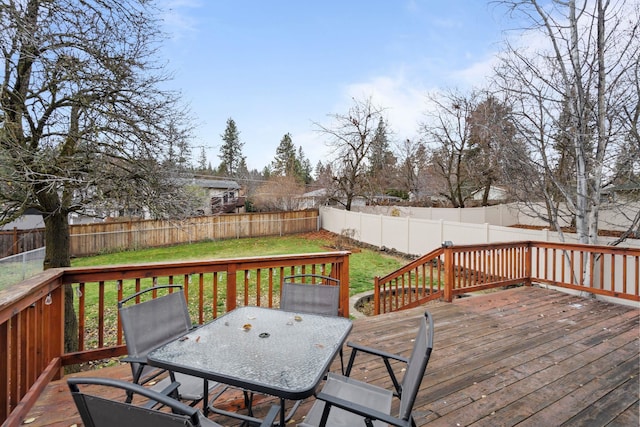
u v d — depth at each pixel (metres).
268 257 3.44
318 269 7.17
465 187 17.33
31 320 2.20
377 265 10.70
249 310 2.38
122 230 13.83
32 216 12.38
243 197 26.53
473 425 2.07
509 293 5.40
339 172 17.91
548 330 3.76
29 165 4.30
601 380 2.64
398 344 3.36
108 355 2.77
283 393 1.32
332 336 1.90
